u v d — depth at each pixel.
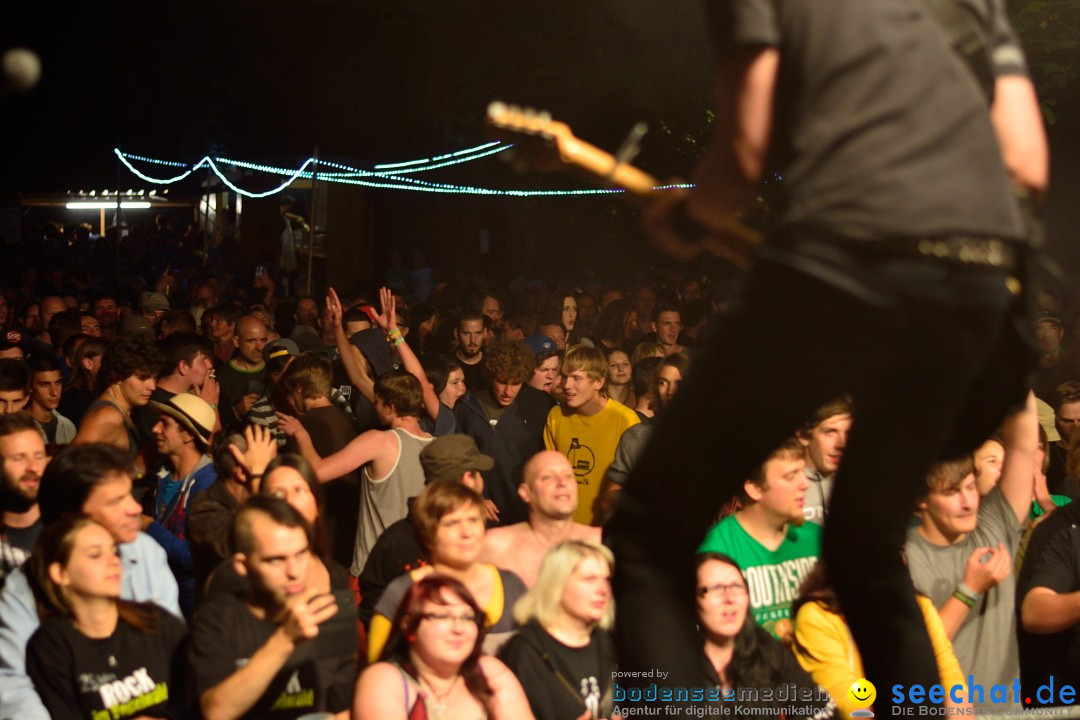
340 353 8.16
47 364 7.29
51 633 3.86
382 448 6.23
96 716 3.84
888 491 1.73
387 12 23.36
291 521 3.96
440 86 23.59
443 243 25.05
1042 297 11.29
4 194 24.91
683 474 1.73
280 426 6.54
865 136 1.53
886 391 1.63
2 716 3.80
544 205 24.30
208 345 7.04
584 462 6.86
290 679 3.95
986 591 4.46
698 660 1.86
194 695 3.84
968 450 1.85
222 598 3.97
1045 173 1.72
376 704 3.58
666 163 21.55
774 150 1.62
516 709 3.70
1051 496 6.01
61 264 22.66
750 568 4.34
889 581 1.87
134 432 6.57
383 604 4.26
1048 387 9.77
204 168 24.22
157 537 5.52
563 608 3.88
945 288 1.52
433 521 4.29
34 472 4.74
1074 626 4.79
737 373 1.64
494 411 7.48
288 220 23.42
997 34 1.74
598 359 6.86
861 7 1.56
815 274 1.53
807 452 4.70
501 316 13.38
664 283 19.91
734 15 1.59
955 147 1.53
